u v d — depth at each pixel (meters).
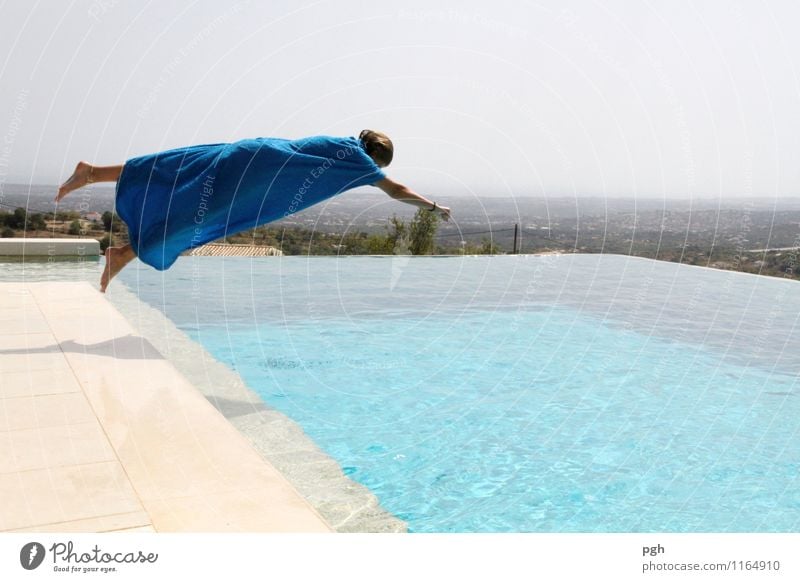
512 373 5.20
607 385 4.93
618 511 2.91
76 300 5.48
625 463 3.44
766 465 3.44
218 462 2.58
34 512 2.16
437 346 6.07
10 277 8.24
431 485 3.09
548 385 4.89
